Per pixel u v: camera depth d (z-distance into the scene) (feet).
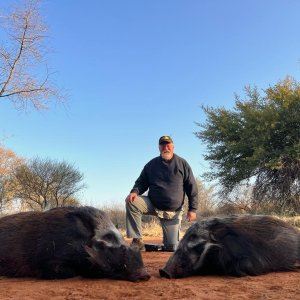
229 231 7.73
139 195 11.60
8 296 5.88
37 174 44.09
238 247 7.60
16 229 7.69
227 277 7.47
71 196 45.06
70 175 44.78
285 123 29.53
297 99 29.71
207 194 32.35
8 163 46.37
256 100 32.22
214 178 31.60
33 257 7.34
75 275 7.24
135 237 11.30
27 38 22.50
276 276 7.49
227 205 29.63
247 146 30.37
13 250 7.48
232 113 32.42
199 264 7.52
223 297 5.71
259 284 6.67
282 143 30.32
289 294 5.88
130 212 11.35
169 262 7.50
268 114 29.96
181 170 11.37
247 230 7.87
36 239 7.42
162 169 11.37
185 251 7.52
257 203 28.58
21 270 7.42
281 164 28.07
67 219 7.39
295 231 8.41
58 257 7.14
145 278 6.93
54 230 7.33
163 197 11.32
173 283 6.83
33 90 22.93
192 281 7.07
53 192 44.52
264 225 8.07
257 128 29.63
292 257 8.12
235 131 31.73
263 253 7.77
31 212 7.97
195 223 7.81
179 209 11.54
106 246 7.06
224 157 32.01
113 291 6.15
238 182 30.83
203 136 32.68
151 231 21.90
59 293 6.06
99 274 7.13
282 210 25.50
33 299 5.69
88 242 7.09
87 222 7.23
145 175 11.67
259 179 29.86
